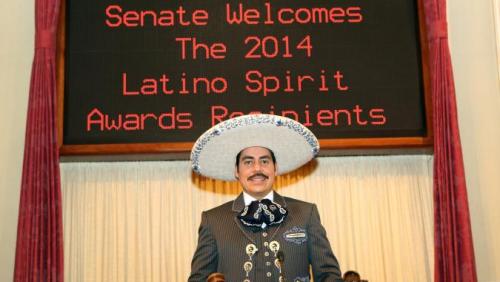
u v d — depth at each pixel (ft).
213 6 13.53
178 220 13.46
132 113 12.98
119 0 13.53
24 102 13.52
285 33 13.44
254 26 13.46
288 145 9.33
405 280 13.42
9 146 13.34
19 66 13.64
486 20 13.80
